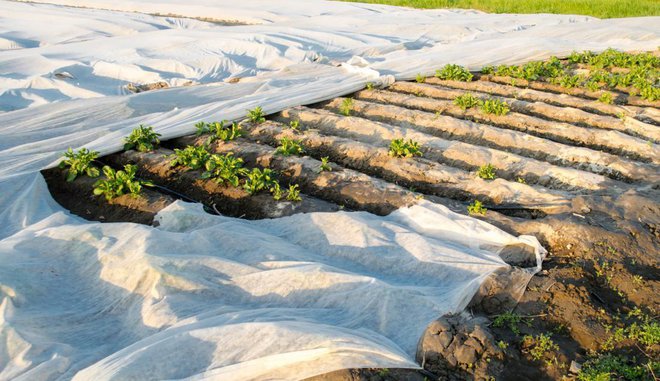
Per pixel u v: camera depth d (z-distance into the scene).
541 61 13.70
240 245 6.10
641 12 20.59
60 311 5.27
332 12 22.58
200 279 5.42
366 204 7.44
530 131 9.85
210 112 10.55
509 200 7.36
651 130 9.56
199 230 6.23
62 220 6.89
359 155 8.80
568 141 9.48
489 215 6.89
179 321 4.88
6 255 5.77
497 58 13.71
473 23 18.61
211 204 7.65
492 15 20.45
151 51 14.87
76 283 5.69
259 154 8.81
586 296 5.44
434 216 6.73
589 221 6.57
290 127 9.89
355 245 6.22
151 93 11.55
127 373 4.19
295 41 15.76
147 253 5.63
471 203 7.41
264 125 10.05
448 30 17.83
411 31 17.88
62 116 10.51
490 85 12.23
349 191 7.67
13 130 9.94
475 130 9.65
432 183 7.99
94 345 4.91
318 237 6.46
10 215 7.26
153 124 10.06
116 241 6.02
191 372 4.30
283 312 4.95
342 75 12.91
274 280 5.42
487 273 5.64
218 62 14.27
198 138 9.62
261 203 7.41
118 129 9.84
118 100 11.08
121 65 13.76
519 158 8.44
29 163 8.43
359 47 15.74
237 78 13.31
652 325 4.99
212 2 25.83
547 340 4.88
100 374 4.21
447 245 6.18
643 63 13.16
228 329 4.57
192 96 11.76
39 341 4.78
